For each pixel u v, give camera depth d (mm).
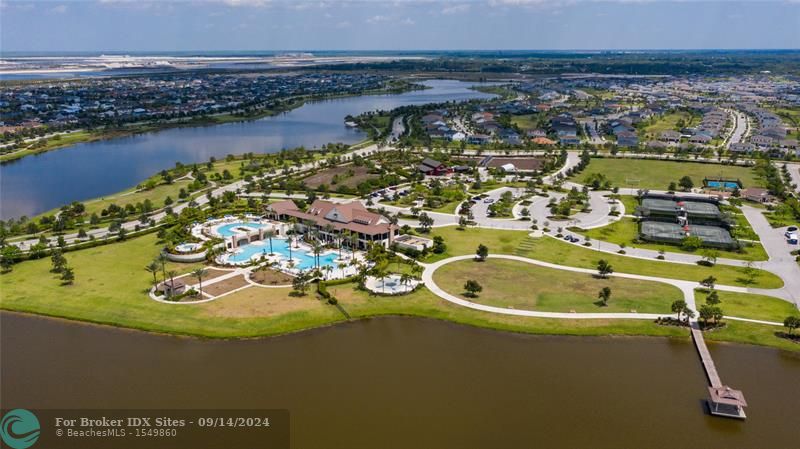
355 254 155500
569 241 166375
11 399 91438
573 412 87188
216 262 148875
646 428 83500
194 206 199750
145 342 109375
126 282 136000
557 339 109500
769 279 135750
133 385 95188
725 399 86188
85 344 109000
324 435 81500
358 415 86188
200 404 89625
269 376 97688
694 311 118188
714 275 138750
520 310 120438
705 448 79188
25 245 165250
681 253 155875
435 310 121625
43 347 108000
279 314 119188
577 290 130125
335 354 105125
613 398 91000
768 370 98875
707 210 192125
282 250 159750
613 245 162750
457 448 78438
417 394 91938
